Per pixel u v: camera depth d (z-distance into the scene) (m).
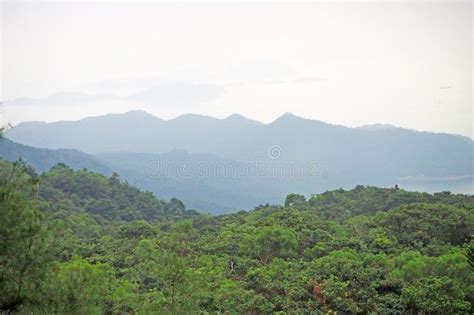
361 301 43.91
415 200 100.44
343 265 48.78
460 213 71.75
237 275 51.88
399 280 46.03
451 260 49.09
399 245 64.00
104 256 57.62
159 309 24.97
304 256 59.12
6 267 14.52
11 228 14.45
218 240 63.59
